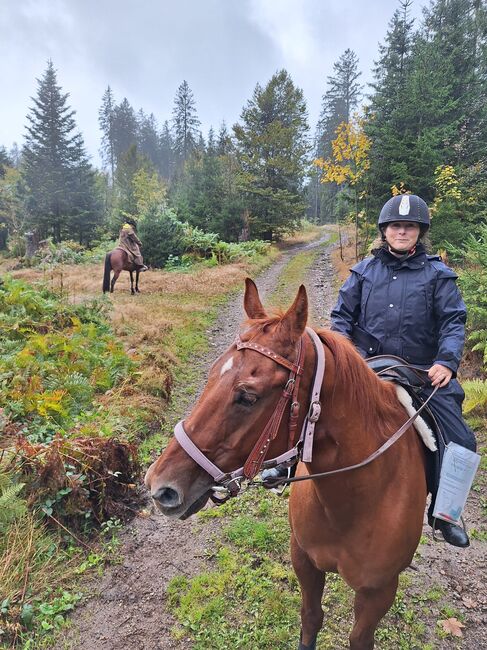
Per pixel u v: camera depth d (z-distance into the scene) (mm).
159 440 5262
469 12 23625
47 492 3811
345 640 2816
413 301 2332
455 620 2971
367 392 1863
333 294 12891
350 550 1985
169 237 19469
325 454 1785
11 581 3127
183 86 68438
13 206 38625
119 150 74062
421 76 15727
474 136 16422
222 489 1665
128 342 8086
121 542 3756
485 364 6773
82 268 17797
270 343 1610
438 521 2439
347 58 55312
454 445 2160
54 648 2830
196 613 3047
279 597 3141
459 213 13633
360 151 15227
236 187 27500
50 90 38688
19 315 7699
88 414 5148
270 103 28953
